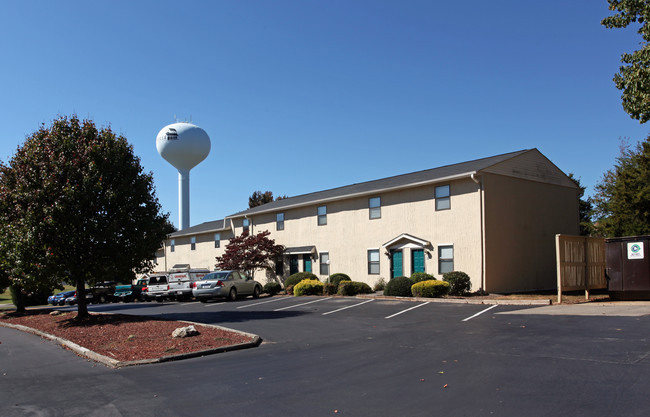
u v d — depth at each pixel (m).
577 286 16.64
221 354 10.36
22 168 16.09
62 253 16.06
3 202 16.20
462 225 21.39
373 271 25.58
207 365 9.16
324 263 28.69
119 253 16.66
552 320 12.13
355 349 10.05
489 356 8.45
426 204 23.03
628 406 5.45
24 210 15.75
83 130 17.39
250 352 10.44
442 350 9.30
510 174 22.31
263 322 15.26
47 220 15.17
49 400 7.00
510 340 9.82
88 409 6.44
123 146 17.75
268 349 10.70
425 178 23.28
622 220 22.36
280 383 7.39
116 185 17.11
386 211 25.06
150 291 30.88
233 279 25.41
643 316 11.95
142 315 18.70
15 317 23.16
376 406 5.97
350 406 6.02
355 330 12.84
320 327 13.73
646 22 13.57
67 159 16.20
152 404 6.55
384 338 11.25
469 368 7.66
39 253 15.86
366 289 23.36
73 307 31.53
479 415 5.42
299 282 26.12
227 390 7.12
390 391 6.60
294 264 30.91
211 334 12.42
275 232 33.03
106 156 16.75
